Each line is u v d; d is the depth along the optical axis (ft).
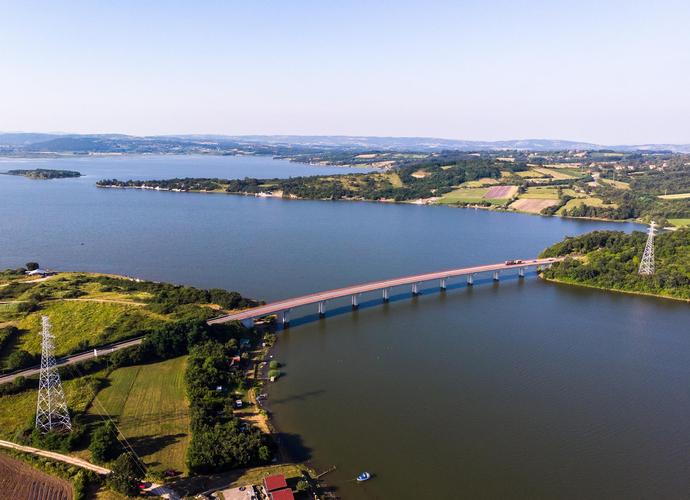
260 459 363.56
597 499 341.00
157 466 349.20
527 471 367.66
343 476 355.77
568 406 459.73
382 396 470.39
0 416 407.23
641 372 530.27
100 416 412.57
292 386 486.38
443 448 392.27
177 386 469.16
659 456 389.60
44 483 331.16
